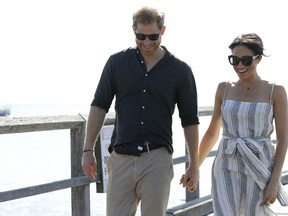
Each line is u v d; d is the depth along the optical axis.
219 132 4.79
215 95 4.72
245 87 4.55
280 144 4.46
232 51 4.50
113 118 5.59
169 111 4.23
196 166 4.33
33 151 29.72
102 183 5.40
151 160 4.16
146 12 4.04
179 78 4.22
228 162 4.51
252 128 4.48
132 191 4.25
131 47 4.29
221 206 4.45
